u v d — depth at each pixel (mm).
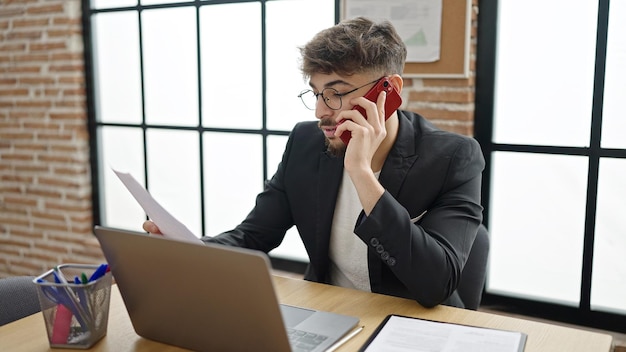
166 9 2949
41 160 3312
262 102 2758
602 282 2180
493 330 1112
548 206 2238
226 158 2928
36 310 1539
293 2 2596
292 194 1629
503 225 2336
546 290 2293
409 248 1244
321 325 1147
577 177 2166
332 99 1377
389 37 1408
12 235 3492
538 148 2197
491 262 2381
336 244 1577
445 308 1269
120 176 1213
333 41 1354
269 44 2689
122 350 1078
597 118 2078
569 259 2230
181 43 2941
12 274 3533
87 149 3250
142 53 3057
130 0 3043
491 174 2299
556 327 1159
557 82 2156
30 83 3264
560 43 2131
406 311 1250
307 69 1378
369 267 1481
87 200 3279
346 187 1565
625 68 2029
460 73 2162
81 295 1069
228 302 940
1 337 1138
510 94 2240
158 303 1039
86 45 3145
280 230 1692
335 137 1395
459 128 2236
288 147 1703
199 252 906
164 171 3131
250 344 968
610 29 2035
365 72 1353
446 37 2168
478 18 2207
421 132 1556
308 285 1412
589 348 1063
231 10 2768
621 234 2119
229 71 2830
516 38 2197
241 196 2928
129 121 3180
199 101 2930
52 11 3115
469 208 1424
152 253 967
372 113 1326
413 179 1472
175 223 1153
